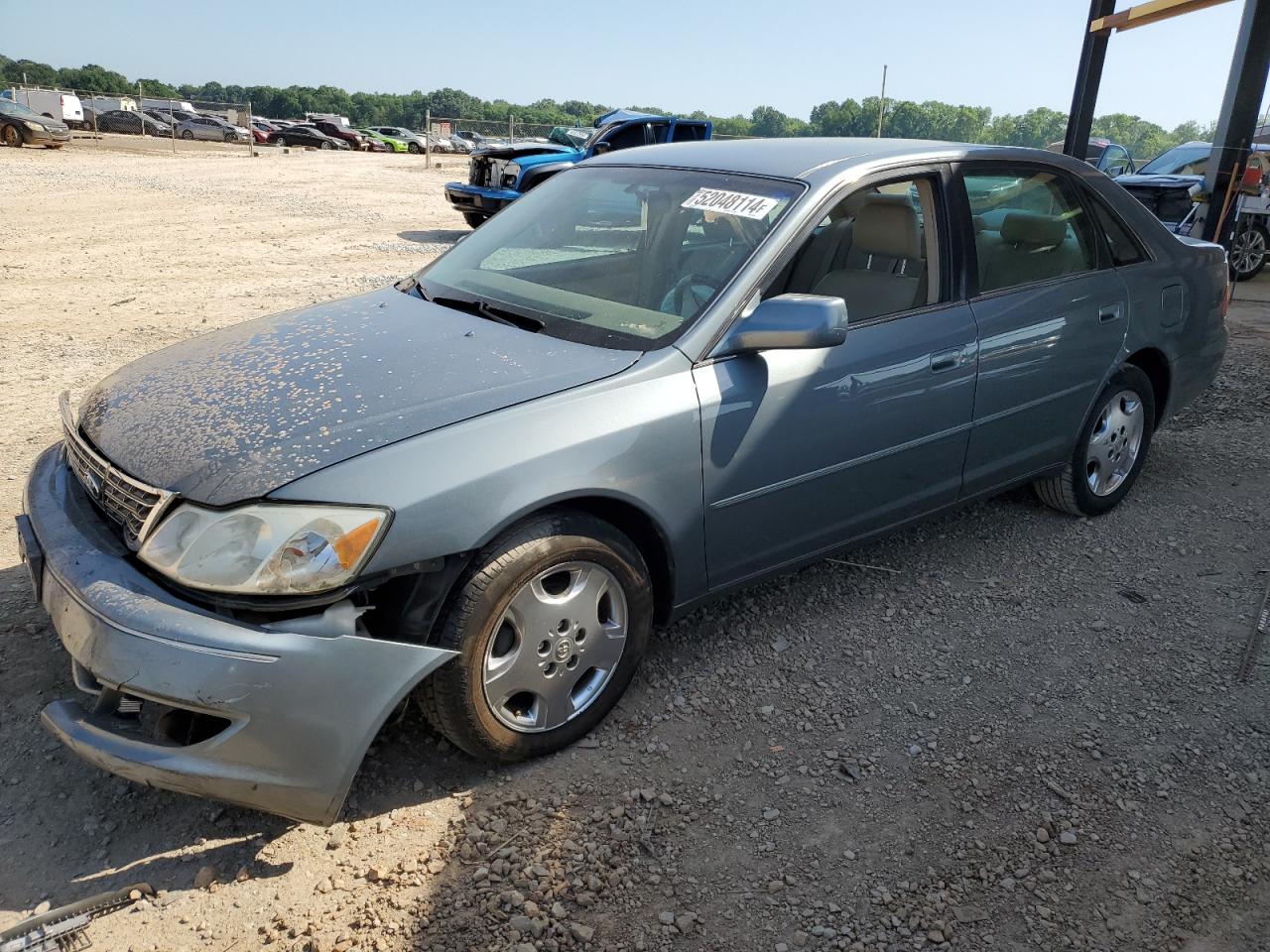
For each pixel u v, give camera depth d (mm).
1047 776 2758
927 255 3469
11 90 35156
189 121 45594
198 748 2164
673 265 3162
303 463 2297
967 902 2320
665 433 2734
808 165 3336
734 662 3266
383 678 2256
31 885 2258
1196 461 5266
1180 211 11914
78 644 2219
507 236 3695
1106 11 9641
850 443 3219
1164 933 2254
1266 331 8625
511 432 2488
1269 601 3502
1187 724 3008
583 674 2793
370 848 2412
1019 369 3697
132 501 2352
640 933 2201
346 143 44875
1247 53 8711
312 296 8633
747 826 2537
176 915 2197
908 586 3822
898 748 2865
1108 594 3795
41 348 6711
